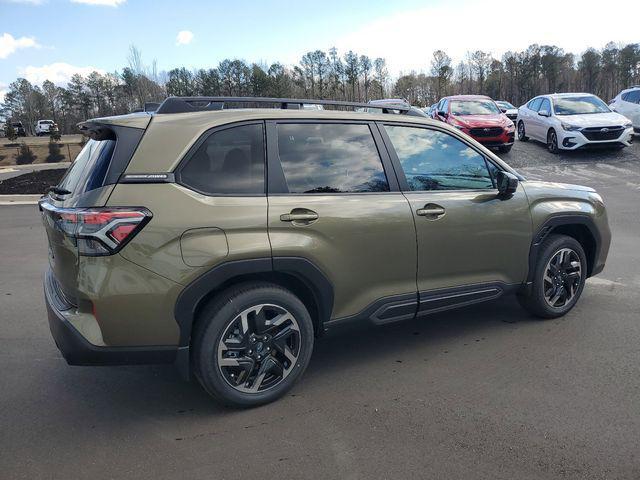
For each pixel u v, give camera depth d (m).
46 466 2.72
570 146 15.16
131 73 34.97
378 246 3.54
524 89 86.81
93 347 2.85
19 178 15.48
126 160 2.93
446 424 3.03
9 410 3.30
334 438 2.92
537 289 4.48
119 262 2.82
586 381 3.51
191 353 3.11
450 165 4.01
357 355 4.04
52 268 3.29
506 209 4.15
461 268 3.97
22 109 100.31
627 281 5.68
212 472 2.65
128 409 3.31
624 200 10.46
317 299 3.42
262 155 3.28
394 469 2.63
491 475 2.57
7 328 4.66
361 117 3.70
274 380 3.34
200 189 3.04
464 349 4.09
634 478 2.54
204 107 3.31
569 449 2.77
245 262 3.06
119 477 2.62
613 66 85.06
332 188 3.45
